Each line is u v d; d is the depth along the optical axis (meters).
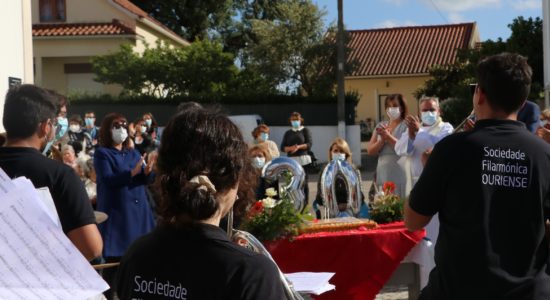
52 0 27.22
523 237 2.46
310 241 4.54
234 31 42.25
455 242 2.50
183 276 1.70
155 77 23.30
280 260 4.50
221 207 1.79
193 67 23.33
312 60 28.77
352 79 37.53
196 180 1.70
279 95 21.58
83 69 26.73
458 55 28.58
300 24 29.08
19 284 1.80
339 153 6.85
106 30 26.12
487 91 2.60
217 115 1.83
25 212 1.88
